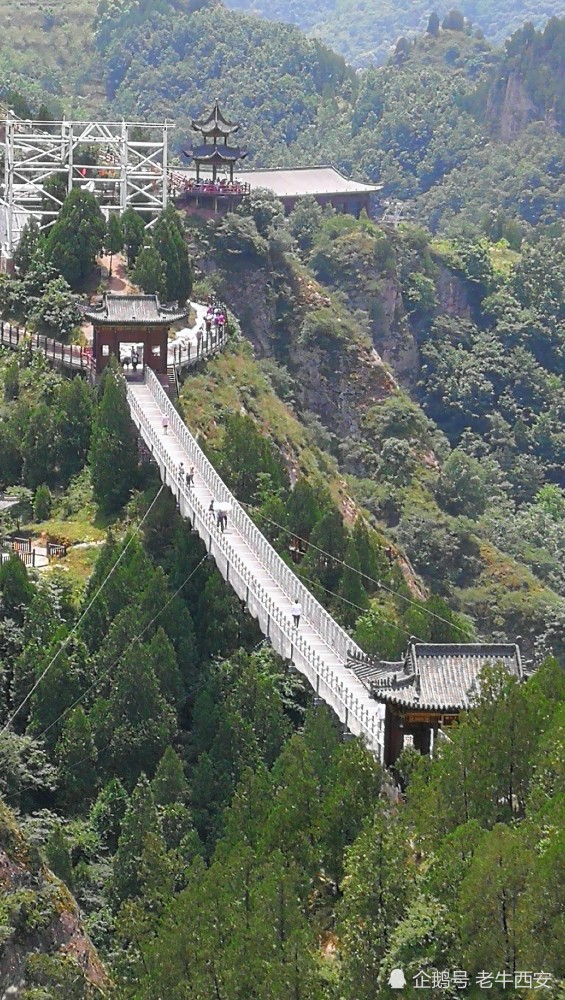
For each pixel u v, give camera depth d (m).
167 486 161.88
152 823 116.81
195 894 96.44
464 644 114.38
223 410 196.38
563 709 99.62
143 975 93.81
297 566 153.25
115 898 113.25
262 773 117.06
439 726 112.06
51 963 94.94
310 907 101.12
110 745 130.12
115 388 171.88
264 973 89.50
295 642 132.50
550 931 84.88
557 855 85.06
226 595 145.00
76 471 176.50
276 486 170.62
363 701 121.75
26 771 126.44
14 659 139.25
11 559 145.50
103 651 136.50
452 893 90.69
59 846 113.88
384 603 160.25
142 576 145.88
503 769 98.44
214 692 135.38
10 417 183.62
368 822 100.06
